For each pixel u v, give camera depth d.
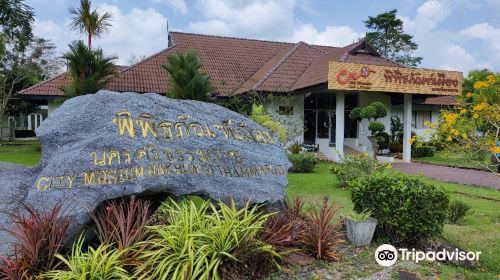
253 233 4.36
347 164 11.13
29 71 27.62
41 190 4.92
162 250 4.00
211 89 15.81
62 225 4.30
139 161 5.34
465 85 20.48
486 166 6.79
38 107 36.41
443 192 5.50
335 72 16.06
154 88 19.41
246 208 4.67
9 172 6.07
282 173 6.21
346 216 6.05
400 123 24.75
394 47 47.09
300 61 22.06
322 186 11.19
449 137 6.36
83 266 3.73
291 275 4.47
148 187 5.09
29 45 27.77
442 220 5.49
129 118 5.87
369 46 20.72
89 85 15.61
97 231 4.69
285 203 5.86
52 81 19.42
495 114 6.34
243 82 21.83
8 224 4.70
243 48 24.94
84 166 5.14
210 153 5.92
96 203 4.76
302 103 19.78
